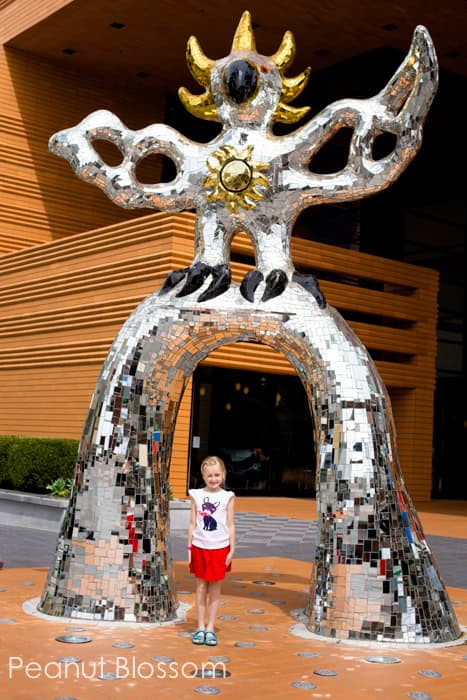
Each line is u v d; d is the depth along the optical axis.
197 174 6.95
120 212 28.78
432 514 19.30
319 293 6.87
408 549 6.20
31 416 22.34
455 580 9.42
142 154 7.11
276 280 6.76
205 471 5.86
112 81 28.77
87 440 6.64
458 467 26.42
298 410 22.97
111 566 6.35
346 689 4.75
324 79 26.09
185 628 6.21
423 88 6.41
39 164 27.08
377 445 6.38
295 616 6.78
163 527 6.62
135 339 6.71
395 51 24.59
